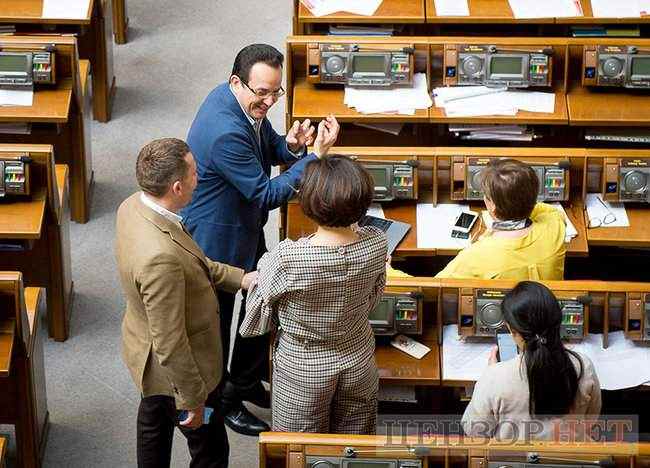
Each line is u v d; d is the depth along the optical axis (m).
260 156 5.52
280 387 4.70
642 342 5.16
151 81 8.52
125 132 8.04
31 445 5.57
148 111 8.24
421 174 6.03
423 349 5.17
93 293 6.79
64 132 6.99
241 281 5.01
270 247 7.14
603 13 7.09
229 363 6.26
